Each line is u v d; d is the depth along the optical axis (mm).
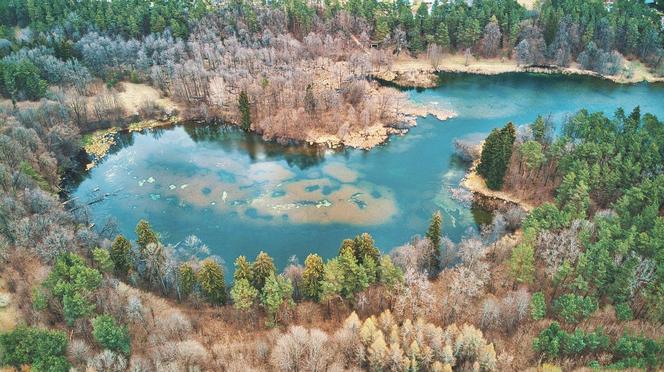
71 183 193875
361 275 128750
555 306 127375
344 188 188250
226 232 169500
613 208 160625
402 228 170375
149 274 139000
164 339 116562
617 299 129000
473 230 166625
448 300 129500
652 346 111250
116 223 166875
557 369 105250
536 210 154625
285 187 189250
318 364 108438
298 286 135625
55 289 119125
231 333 125625
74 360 106875
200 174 197500
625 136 179250
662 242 134500
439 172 196750
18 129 185250
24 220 139875
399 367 108562
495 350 118688
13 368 103750
